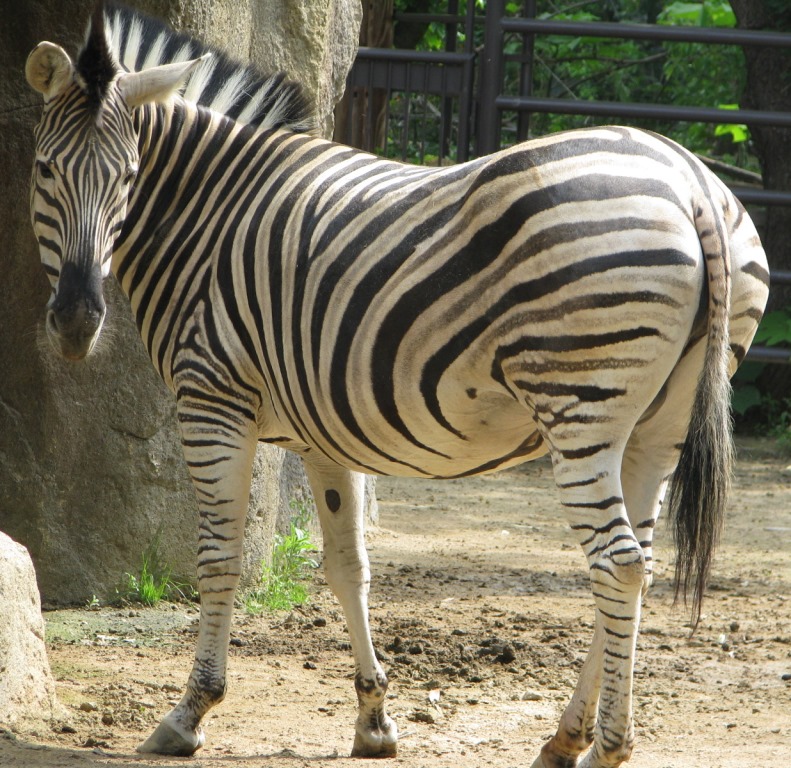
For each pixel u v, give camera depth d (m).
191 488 17.00
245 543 17.28
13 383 16.55
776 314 34.28
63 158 10.36
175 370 11.51
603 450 9.07
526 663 14.70
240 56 17.08
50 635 15.07
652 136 9.66
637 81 47.22
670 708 13.14
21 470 16.56
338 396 10.23
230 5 16.59
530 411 9.35
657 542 22.30
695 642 15.91
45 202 10.66
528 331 9.07
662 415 10.04
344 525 11.73
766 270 10.16
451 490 27.25
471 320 9.35
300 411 10.76
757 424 35.06
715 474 9.23
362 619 11.54
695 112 29.78
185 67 10.67
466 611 17.17
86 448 16.66
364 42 34.56
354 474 11.80
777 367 35.00
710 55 42.38
